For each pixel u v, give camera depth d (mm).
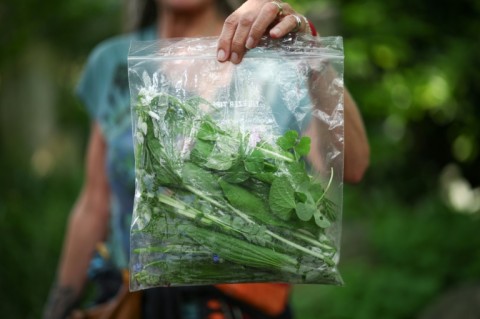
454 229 4988
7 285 3822
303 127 1447
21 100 6910
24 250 3955
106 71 2133
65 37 6863
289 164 1375
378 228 5199
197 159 1373
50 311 2260
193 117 1402
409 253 4734
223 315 1872
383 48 4684
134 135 1431
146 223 1389
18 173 5539
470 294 3971
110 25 6758
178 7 1991
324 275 1415
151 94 1413
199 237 1370
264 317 1904
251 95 1435
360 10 4602
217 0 2037
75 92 2203
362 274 4441
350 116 1672
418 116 5465
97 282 2115
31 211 4719
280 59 1467
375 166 5930
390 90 4934
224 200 1369
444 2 5047
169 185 1375
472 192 6445
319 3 4246
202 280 1412
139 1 2162
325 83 1480
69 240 2232
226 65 1452
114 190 2041
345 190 6027
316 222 1382
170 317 1890
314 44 1490
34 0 5316
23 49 5789
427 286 4285
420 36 4938
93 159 2207
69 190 5559
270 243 1376
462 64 4887
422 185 6445
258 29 1417
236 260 1376
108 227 2209
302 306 4133
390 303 4176
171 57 1462
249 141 1384
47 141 7227
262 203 1372
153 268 1402
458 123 6000
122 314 1948
